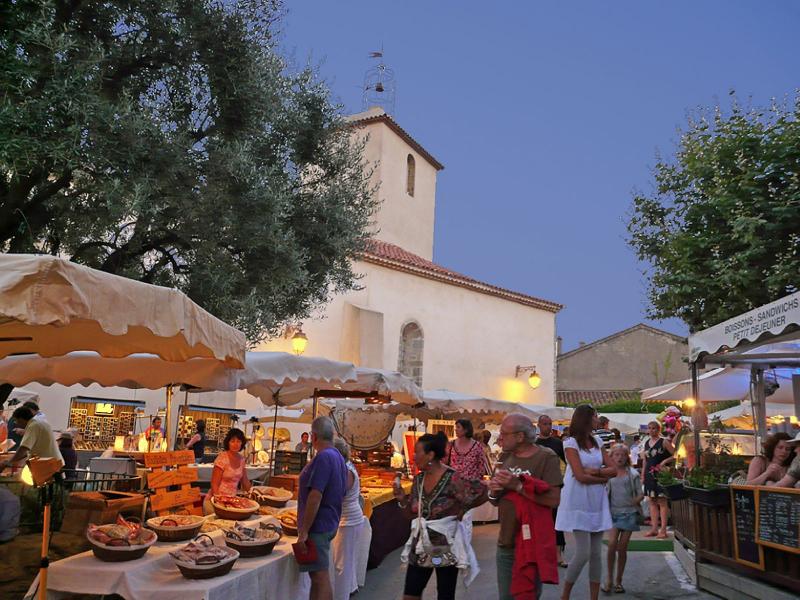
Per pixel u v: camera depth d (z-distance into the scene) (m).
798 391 11.45
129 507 6.04
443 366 26.78
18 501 7.67
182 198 9.41
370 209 14.15
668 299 15.31
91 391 19.44
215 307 10.07
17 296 3.63
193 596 4.78
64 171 8.50
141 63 9.96
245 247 10.34
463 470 7.93
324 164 12.93
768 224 13.36
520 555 4.84
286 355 7.99
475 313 28.58
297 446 15.75
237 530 6.01
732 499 7.16
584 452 6.45
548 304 31.98
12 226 9.17
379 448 12.90
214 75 10.15
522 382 30.33
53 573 4.92
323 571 5.89
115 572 4.85
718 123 15.29
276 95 11.11
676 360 43.59
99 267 10.27
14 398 17.53
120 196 8.40
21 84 7.59
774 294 13.45
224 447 7.87
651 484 12.20
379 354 22.88
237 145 9.95
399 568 9.61
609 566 7.77
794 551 6.15
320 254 12.19
